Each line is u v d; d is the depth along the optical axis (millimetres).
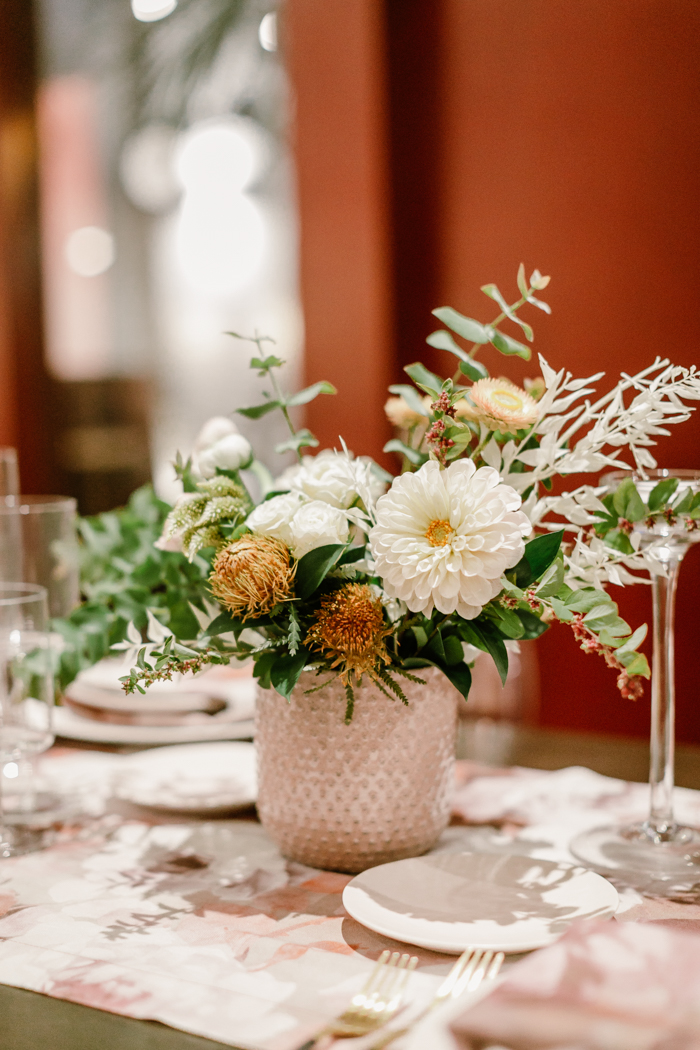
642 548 821
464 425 745
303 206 2277
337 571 765
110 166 3141
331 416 2283
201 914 740
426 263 2295
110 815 973
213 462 872
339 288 2248
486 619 745
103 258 3188
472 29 2188
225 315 3076
